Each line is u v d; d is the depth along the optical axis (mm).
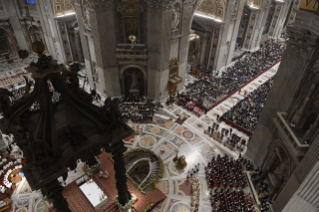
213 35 41250
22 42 47656
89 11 28125
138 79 35062
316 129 16828
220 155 27297
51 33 42625
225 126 31938
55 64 10484
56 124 12156
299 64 18234
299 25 17516
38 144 10156
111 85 34125
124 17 29281
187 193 22969
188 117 33250
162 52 30891
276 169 21312
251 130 30375
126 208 18484
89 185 21109
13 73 42875
